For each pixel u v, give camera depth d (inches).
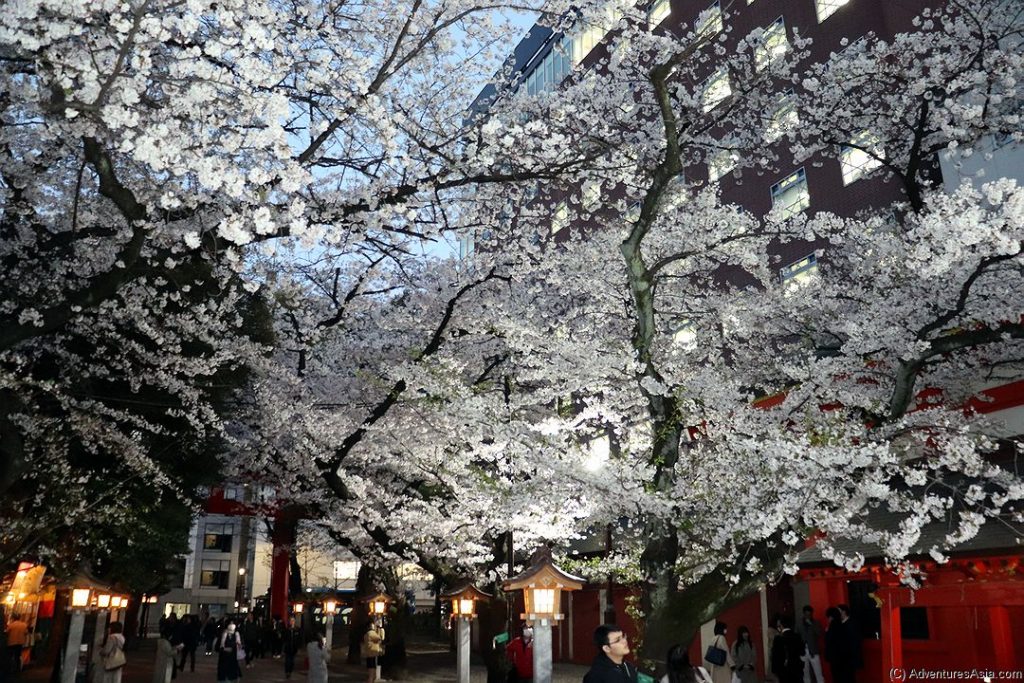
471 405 390.3
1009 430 405.4
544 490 376.2
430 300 676.7
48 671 798.5
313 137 334.6
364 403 650.8
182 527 835.4
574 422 412.5
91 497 639.8
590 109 550.0
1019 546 301.0
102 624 656.4
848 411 378.3
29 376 471.2
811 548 432.5
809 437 307.6
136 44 288.7
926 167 584.4
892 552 292.0
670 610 295.9
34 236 422.6
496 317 549.0
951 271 390.9
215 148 309.1
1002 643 386.0
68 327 504.1
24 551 591.2
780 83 828.0
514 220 605.9
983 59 474.6
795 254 787.4
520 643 445.4
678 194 538.9
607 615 421.7
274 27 331.3
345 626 1720.0
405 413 604.4
